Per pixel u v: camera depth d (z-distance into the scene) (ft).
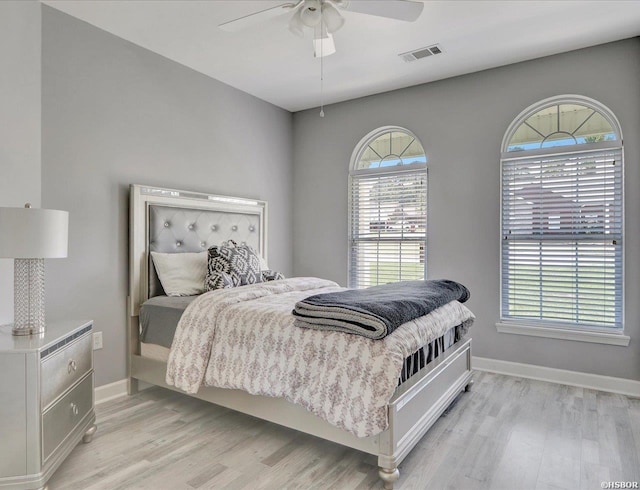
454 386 8.67
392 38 9.62
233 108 12.67
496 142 11.34
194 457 6.82
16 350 5.57
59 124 8.45
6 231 6.10
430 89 12.34
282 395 6.61
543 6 8.29
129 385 9.65
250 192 13.33
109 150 9.36
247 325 7.30
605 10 8.43
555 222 10.68
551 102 10.78
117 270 9.52
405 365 6.66
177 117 10.94
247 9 8.39
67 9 8.41
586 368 10.14
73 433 6.65
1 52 7.55
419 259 12.60
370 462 6.70
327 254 14.42
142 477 6.22
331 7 6.57
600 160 10.12
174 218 10.50
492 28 9.17
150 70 10.25
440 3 8.14
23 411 5.57
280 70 11.46
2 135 7.55
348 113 13.93
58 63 8.44
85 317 8.91
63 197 8.52
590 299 10.24
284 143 14.84
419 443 7.22
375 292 8.11
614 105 9.84
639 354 9.55
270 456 6.88
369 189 13.67
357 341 6.09
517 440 7.34
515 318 11.23
